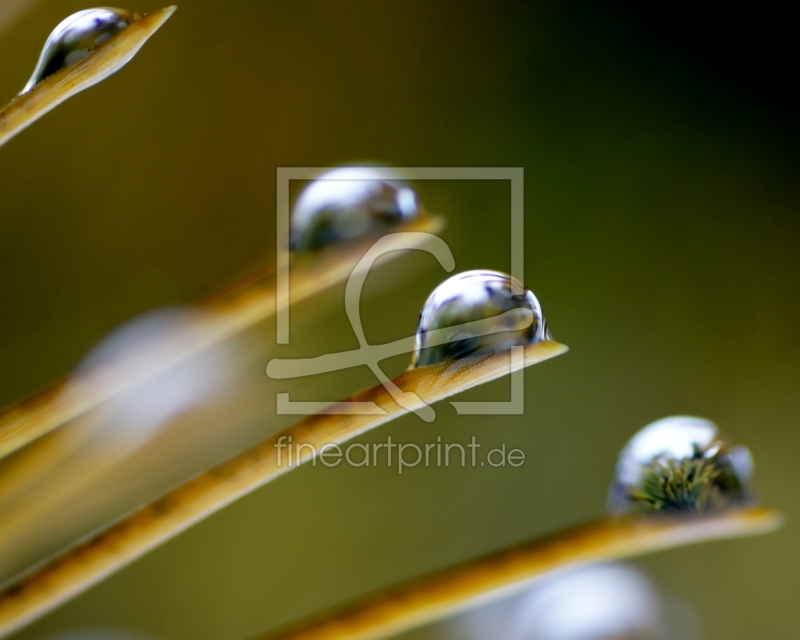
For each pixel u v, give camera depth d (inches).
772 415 5.7
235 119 5.1
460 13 5.9
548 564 2.3
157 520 2.4
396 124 5.7
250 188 5.0
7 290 4.5
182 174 4.9
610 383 5.6
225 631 4.6
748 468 2.4
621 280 5.9
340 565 4.9
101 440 2.8
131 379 2.4
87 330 4.5
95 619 4.4
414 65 5.8
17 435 2.4
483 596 2.3
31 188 4.6
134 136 4.9
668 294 5.9
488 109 5.9
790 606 4.9
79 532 2.7
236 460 2.4
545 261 5.8
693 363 5.7
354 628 2.3
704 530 2.3
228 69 5.2
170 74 5.0
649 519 2.3
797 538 5.1
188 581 4.7
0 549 2.7
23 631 4.2
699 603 4.8
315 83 5.4
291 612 4.7
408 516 5.0
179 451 2.9
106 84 4.8
